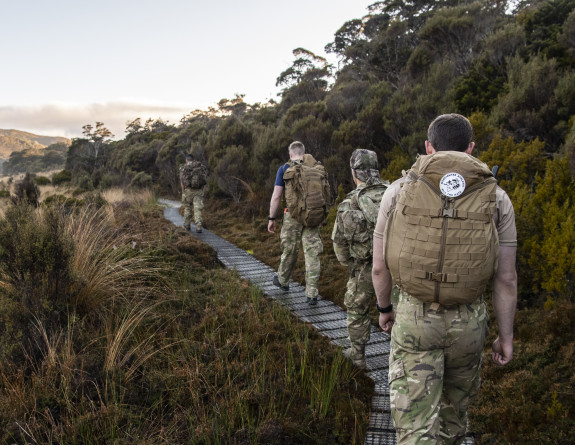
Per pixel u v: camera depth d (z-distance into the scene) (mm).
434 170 1656
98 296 4008
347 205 3158
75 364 2994
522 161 5844
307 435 2562
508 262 1674
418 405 1699
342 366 3412
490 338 3959
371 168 3176
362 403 2977
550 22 11781
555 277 4109
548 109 7664
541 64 8492
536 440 2527
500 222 1663
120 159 35125
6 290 3586
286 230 5336
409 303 1749
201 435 2424
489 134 7246
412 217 1648
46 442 2336
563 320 3713
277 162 11914
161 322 3926
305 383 3100
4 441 2295
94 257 4715
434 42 14289
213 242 8727
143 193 18375
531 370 3250
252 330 3912
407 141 9086
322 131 11336
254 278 6121
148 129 56750
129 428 2477
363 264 3248
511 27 11234
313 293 5121
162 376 3008
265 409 2752
